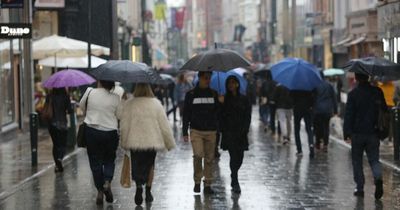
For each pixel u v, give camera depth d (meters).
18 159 45.03
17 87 66.31
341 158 45.75
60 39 61.00
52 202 30.59
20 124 65.94
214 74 42.34
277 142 56.97
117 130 29.56
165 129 28.98
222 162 44.12
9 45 63.19
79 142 29.41
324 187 34.16
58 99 39.12
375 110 30.30
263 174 38.69
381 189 30.25
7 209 29.14
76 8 87.25
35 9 73.94
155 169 40.97
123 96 31.34
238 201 30.44
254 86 106.06
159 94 88.44
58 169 39.44
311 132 46.47
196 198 31.12
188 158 46.50
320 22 129.25
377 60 31.19
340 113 70.94
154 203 29.95
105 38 89.25
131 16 144.00
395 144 43.00
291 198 31.19
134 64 29.28
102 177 29.70
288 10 165.00
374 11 86.81
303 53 156.50
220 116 32.22
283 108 54.38
